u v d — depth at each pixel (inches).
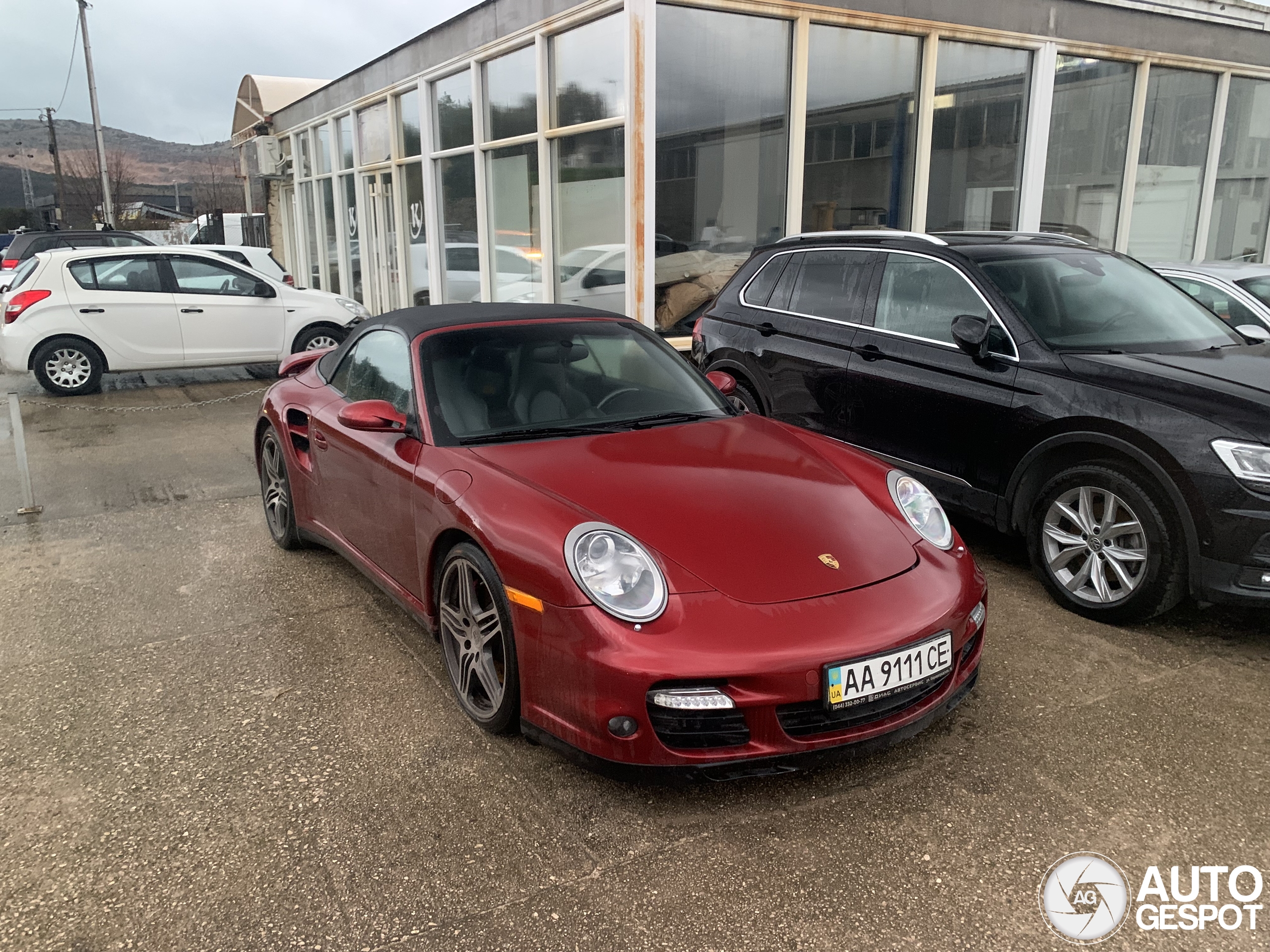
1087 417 141.9
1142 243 426.0
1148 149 414.0
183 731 113.8
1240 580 127.2
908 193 353.7
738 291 220.1
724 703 89.6
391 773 104.0
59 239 660.1
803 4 308.3
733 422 137.9
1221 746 109.0
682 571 96.4
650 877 86.7
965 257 171.6
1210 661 131.4
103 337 364.2
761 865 88.2
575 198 334.6
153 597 157.5
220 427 302.4
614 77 300.4
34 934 79.7
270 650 136.4
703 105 305.9
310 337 401.7
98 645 138.6
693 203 311.3
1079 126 387.2
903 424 173.5
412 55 433.7
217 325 380.8
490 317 145.6
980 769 104.6
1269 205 472.4
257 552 180.5
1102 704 119.1
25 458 207.0
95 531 194.9
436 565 119.2
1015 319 159.9
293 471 166.2
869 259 189.8
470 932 79.7
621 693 90.3
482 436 125.0
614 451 121.0
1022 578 165.0
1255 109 448.5
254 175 745.6
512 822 95.0
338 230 581.0
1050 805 97.6
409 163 464.1
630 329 153.8
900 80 340.5
